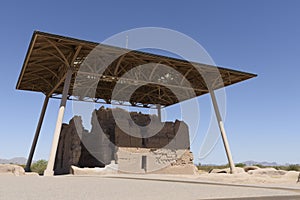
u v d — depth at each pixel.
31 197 7.14
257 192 9.76
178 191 9.36
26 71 28.25
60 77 28.05
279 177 21.83
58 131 22.00
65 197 7.25
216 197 7.82
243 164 42.38
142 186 11.04
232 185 13.11
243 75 28.80
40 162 47.53
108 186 10.71
